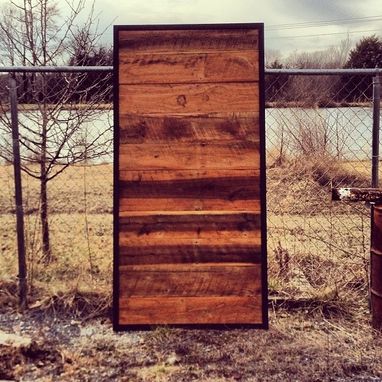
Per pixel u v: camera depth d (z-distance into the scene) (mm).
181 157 3809
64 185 8820
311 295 4273
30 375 3201
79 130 5113
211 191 3809
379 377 3199
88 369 3285
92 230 6434
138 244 3807
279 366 3322
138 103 3814
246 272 3795
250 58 3814
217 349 3555
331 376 3207
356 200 3709
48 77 5250
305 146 7621
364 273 4551
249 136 3805
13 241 5793
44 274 4629
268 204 7445
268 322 3893
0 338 3463
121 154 3809
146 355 3480
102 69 3895
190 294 3799
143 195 3812
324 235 6230
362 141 8930
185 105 3816
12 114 4051
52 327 3889
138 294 3803
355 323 3934
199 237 3807
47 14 5227
